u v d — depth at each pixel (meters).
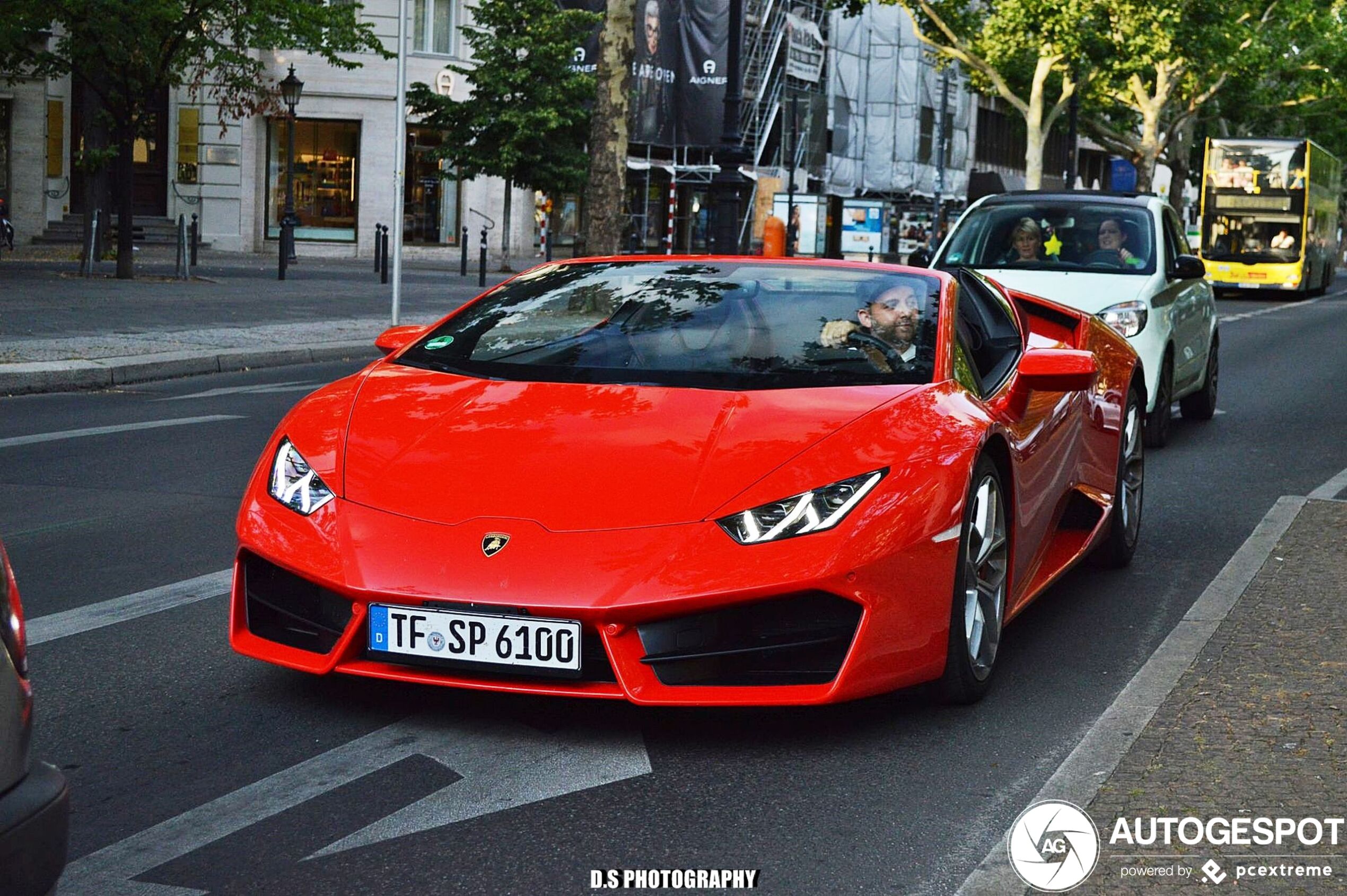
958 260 10.77
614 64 22.98
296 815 3.41
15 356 12.98
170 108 40.28
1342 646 4.80
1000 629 4.57
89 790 3.54
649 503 3.89
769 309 5.00
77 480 7.89
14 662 2.19
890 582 3.89
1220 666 4.59
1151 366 9.77
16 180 37.69
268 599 4.15
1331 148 71.19
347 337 16.70
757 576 3.74
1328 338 22.75
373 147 40.91
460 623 3.77
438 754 3.83
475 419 4.33
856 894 3.04
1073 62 39.16
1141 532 7.17
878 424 4.21
